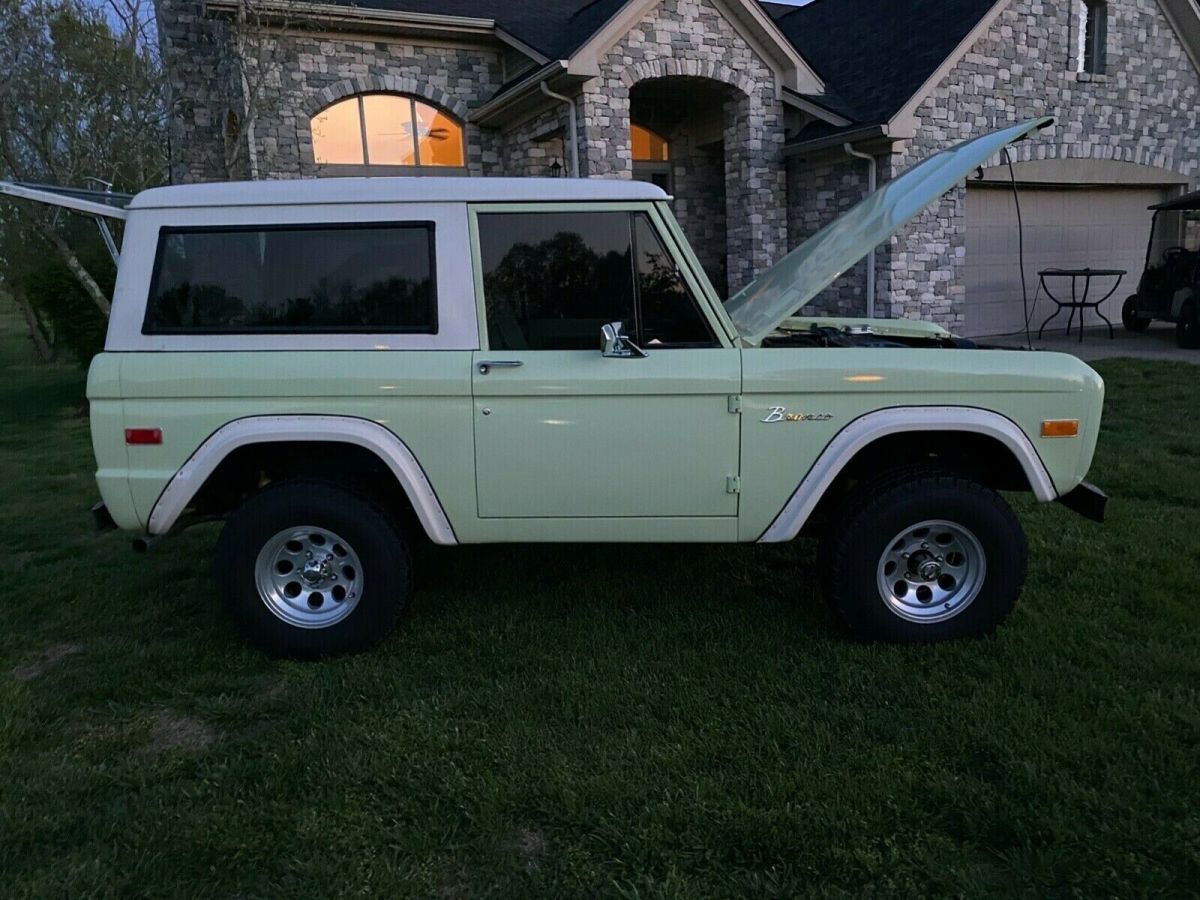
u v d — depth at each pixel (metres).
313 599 3.62
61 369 14.19
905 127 11.20
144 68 9.49
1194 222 12.92
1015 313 13.97
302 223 3.38
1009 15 12.26
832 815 2.49
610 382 3.32
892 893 2.23
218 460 3.36
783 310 3.58
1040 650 3.41
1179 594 3.92
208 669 3.52
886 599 3.50
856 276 12.48
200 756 2.89
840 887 2.26
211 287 3.40
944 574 3.55
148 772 2.80
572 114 11.28
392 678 3.36
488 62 12.80
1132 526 4.82
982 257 13.48
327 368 3.34
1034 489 3.42
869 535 3.42
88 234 9.84
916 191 3.84
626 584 4.30
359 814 2.56
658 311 3.44
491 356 3.35
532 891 2.27
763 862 2.35
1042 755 2.71
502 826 2.51
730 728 2.96
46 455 7.91
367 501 3.53
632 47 11.23
